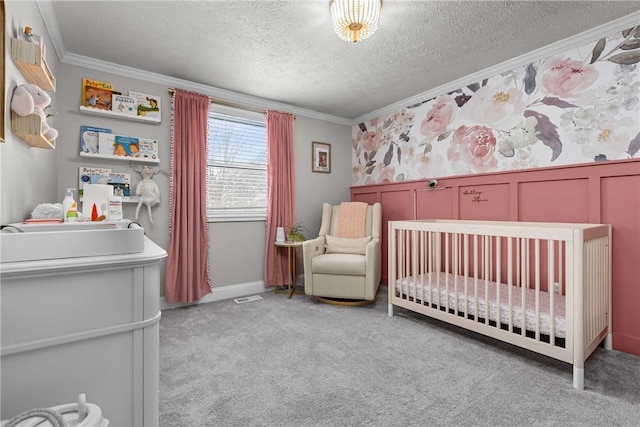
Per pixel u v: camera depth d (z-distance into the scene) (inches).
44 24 76.6
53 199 90.0
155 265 39.4
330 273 121.1
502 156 106.3
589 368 71.1
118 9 75.6
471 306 84.6
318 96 134.8
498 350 80.3
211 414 55.4
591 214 85.8
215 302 124.4
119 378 37.1
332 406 57.6
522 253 73.4
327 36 87.6
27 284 32.2
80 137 100.6
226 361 75.0
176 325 98.9
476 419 53.8
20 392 32.2
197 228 119.4
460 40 89.5
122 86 107.7
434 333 91.7
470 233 83.0
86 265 34.4
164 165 115.8
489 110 109.6
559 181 92.9
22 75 56.9
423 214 133.6
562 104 91.8
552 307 67.1
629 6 74.0
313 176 157.0
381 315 108.3
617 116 81.7
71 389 34.6
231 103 130.6
